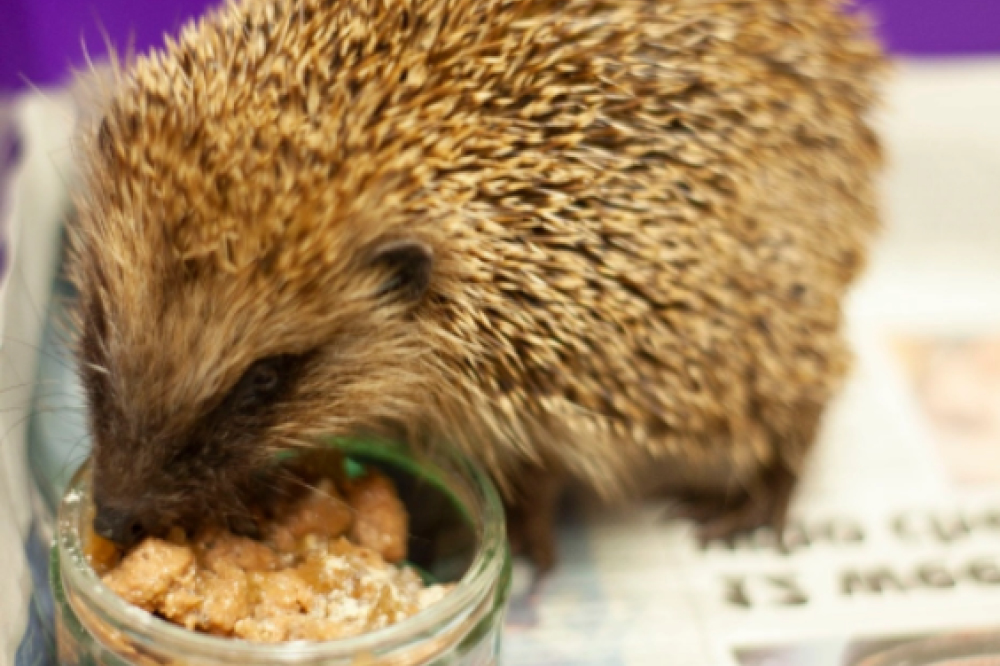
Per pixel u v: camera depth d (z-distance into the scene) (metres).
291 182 0.37
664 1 0.40
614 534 0.46
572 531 0.46
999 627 0.44
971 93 0.54
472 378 0.40
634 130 0.39
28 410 0.42
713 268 0.41
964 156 0.54
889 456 0.48
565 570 0.45
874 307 0.53
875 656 0.43
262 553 0.38
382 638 0.36
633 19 0.40
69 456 0.42
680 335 0.41
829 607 0.44
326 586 0.38
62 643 0.38
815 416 0.45
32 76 0.51
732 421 0.43
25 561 0.40
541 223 0.39
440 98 0.38
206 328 0.37
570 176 0.39
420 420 0.41
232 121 0.37
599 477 0.44
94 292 0.39
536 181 0.39
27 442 0.42
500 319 0.39
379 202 0.38
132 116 0.39
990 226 0.54
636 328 0.40
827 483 0.48
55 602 0.37
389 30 0.38
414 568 0.41
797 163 0.42
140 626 0.36
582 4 0.39
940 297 0.53
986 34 0.60
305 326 0.38
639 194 0.39
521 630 0.43
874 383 0.50
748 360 0.42
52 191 0.46
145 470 0.37
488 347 0.40
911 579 0.45
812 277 0.42
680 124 0.40
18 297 0.42
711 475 0.46
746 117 0.41
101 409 0.38
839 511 0.47
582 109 0.39
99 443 0.38
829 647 0.43
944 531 0.46
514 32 0.39
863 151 0.44
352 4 0.39
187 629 0.36
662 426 0.42
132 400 0.37
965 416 0.50
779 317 0.42
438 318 0.40
